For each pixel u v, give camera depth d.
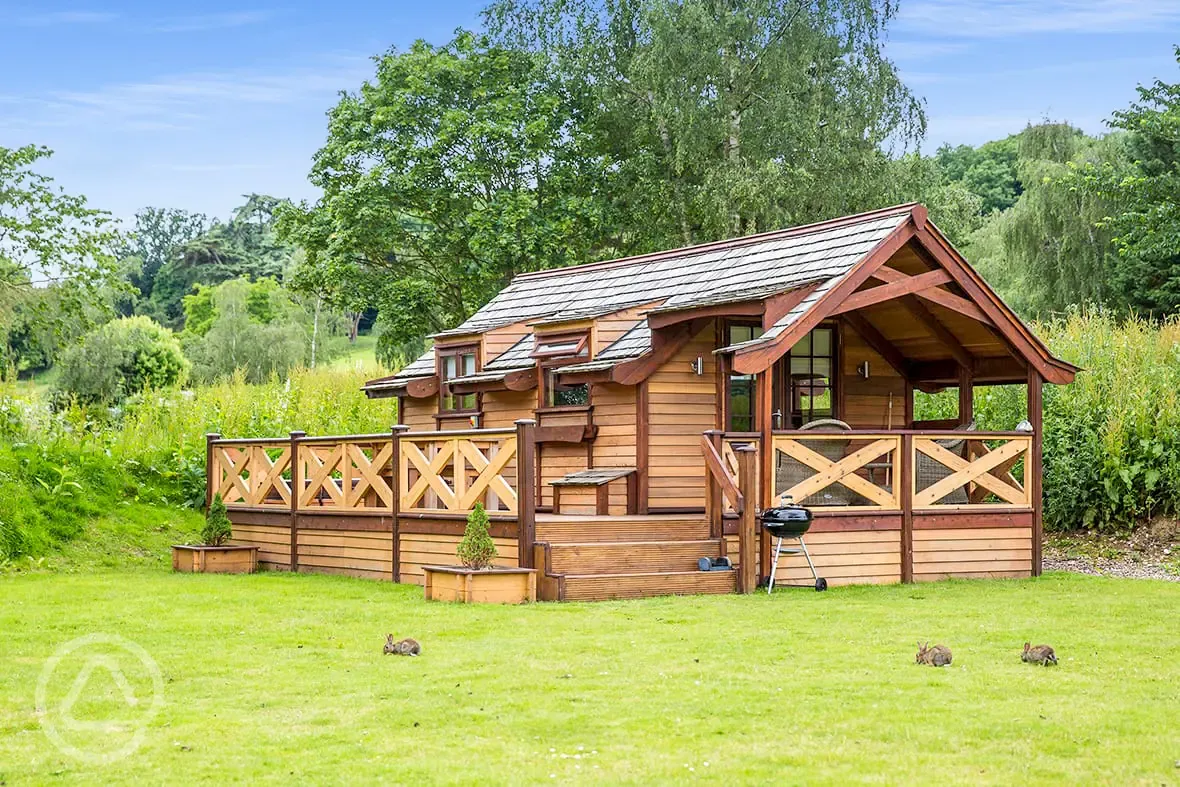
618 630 10.03
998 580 14.16
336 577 14.71
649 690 7.62
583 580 12.11
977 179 60.00
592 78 35.88
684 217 34.50
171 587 13.45
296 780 5.75
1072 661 8.65
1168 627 10.28
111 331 50.09
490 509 15.84
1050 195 37.69
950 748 6.26
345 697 7.48
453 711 7.07
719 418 15.13
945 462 14.21
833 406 16.25
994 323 14.49
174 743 6.42
